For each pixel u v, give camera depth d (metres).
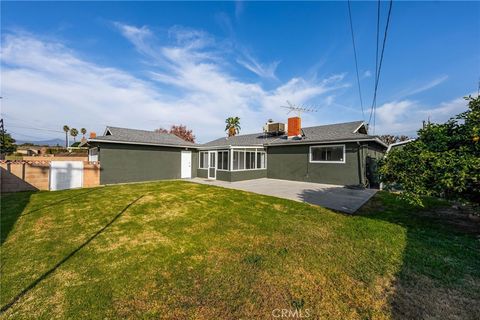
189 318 2.20
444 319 2.14
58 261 3.34
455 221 5.39
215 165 14.55
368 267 3.17
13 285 2.70
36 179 9.77
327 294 2.57
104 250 3.75
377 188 10.93
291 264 3.29
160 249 3.83
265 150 15.67
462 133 4.14
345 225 5.08
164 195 8.37
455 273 2.96
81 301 2.42
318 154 12.82
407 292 2.57
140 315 2.23
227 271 3.11
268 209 6.55
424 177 4.18
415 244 3.94
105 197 7.93
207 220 5.48
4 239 4.16
